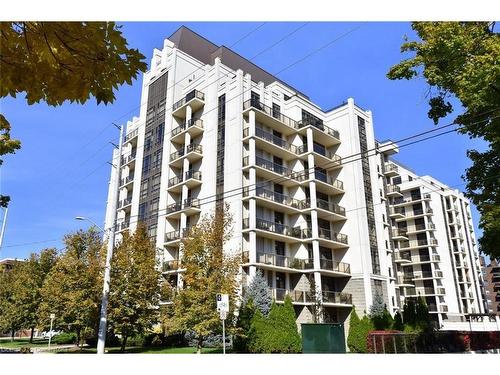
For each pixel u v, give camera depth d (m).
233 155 34.97
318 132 40.12
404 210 67.00
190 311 20.16
